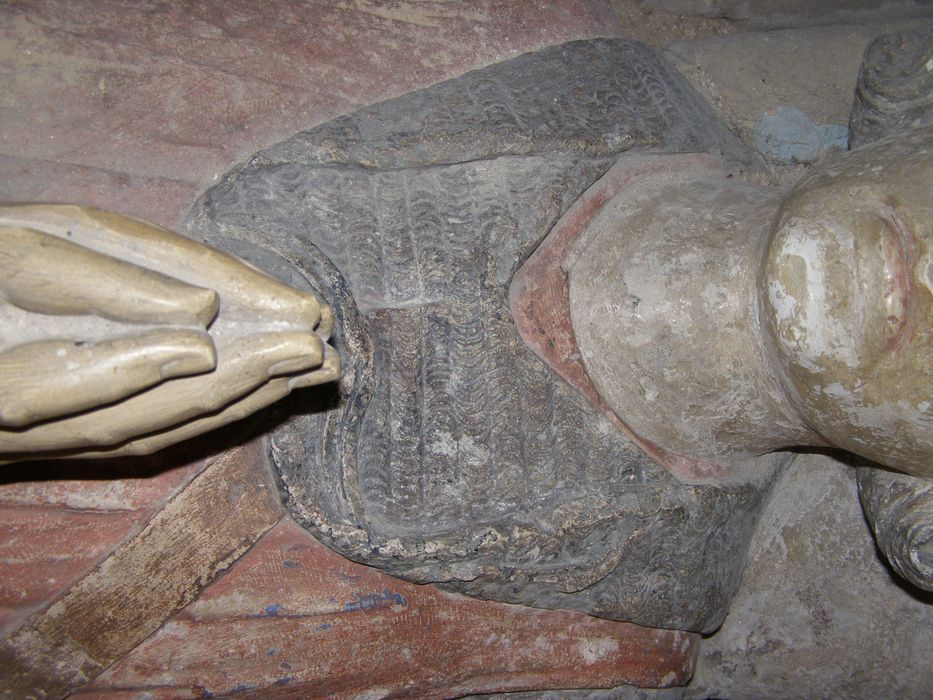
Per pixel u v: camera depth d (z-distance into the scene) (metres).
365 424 1.70
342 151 1.79
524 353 1.80
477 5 2.14
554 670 1.94
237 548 1.64
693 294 1.75
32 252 1.14
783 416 1.77
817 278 1.47
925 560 1.61
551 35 2.20
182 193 1.72
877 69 2.03
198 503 1.61
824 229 1.48
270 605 1.69
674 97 2.15
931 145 1.49
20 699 1.56
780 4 2.50
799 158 2.46
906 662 2.19
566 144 1.89
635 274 1.81
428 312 1.76
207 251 1.24
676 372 1.79
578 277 1.89
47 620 1.54
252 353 1.19
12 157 1.61
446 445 1.74
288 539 1.68
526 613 1.90
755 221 1.76
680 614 1.97
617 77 2.08
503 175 1.88
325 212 1.77
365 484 1.69
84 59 1.71
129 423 1.20
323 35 1.95
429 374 1.75
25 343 1.15
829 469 2.28
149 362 1.13
